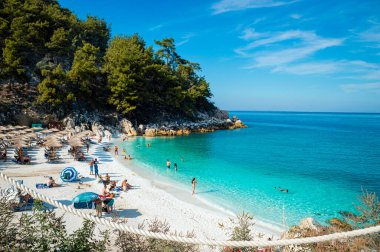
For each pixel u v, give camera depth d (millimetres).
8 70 59469
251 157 48219
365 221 9523
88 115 69000
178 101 87188
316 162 44812
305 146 62844
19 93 62000
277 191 28984
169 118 87000
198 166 40156
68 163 36031
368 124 162750
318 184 32031
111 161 40312
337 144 67375
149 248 8117
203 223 20109
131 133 73375
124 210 21203
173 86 90812
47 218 6781
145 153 49125
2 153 35594
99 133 65500
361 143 69750
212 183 31438
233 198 26391
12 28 64750
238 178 33938
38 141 45594
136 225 18484
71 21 90062
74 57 73250
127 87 72625
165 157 46000
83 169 33469
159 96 86938
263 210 23438
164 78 87125
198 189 28875
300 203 25438
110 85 74625
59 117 63500
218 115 110812
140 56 78500
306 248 8320
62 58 76875
